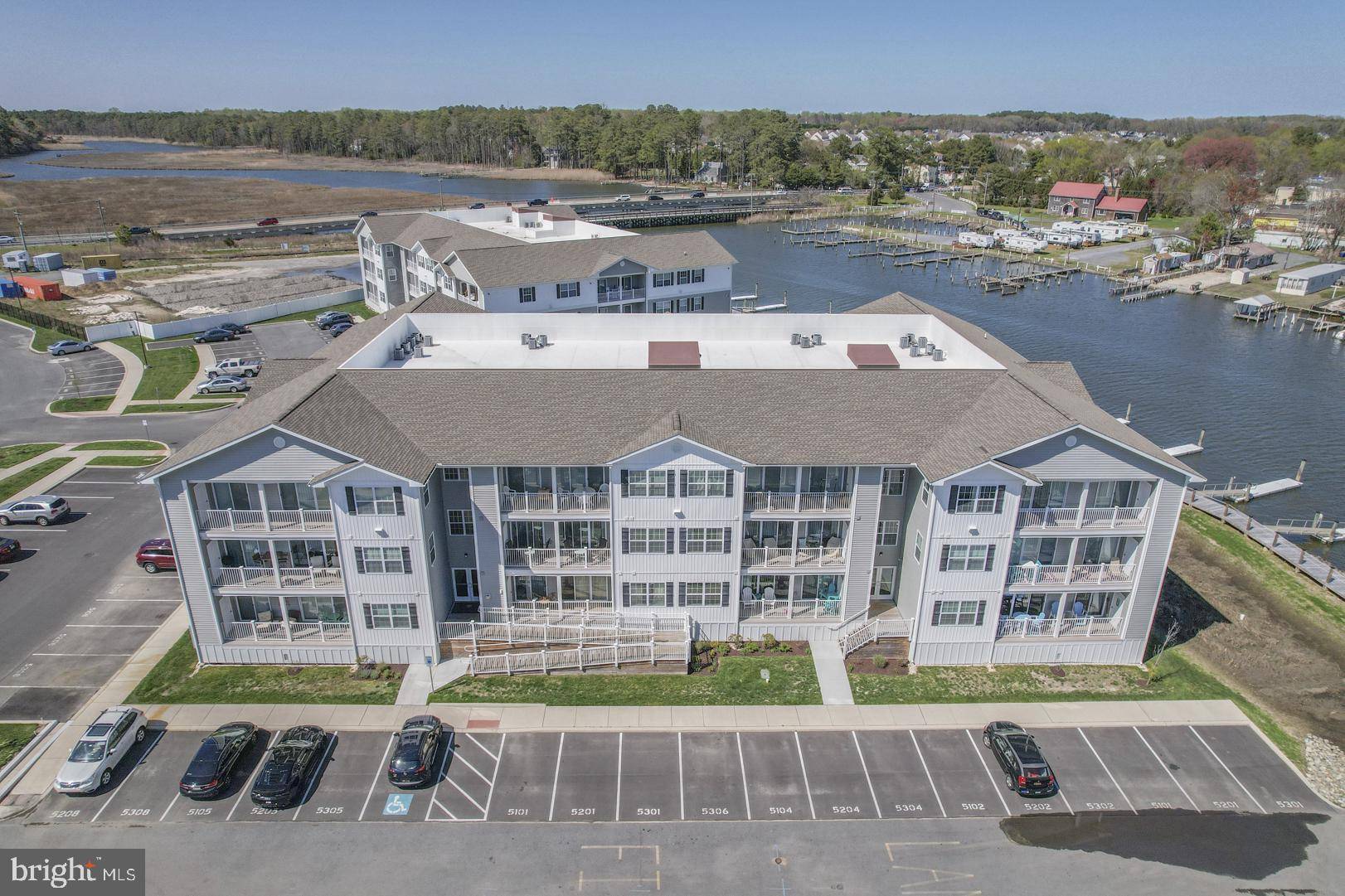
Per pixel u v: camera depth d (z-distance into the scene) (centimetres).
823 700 3741
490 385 4000
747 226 19375
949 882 2853
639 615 4059
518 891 2798
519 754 3409
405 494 3569
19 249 13288
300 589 3766
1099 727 3606
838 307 11919
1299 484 6594
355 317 9881
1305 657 4106
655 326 5019
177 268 12788
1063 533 3762
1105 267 14762
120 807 3116
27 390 7588
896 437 3872
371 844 2977
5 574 4634
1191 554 5122
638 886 2820
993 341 4959
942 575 3791
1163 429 7750
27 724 3506
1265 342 10538
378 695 3731
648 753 3425
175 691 3728
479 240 8119
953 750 3466
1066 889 2833
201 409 7119
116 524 5194
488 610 4066
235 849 2950
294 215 18550
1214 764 3403
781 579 4238
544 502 3909
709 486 3809
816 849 2980
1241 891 2831
